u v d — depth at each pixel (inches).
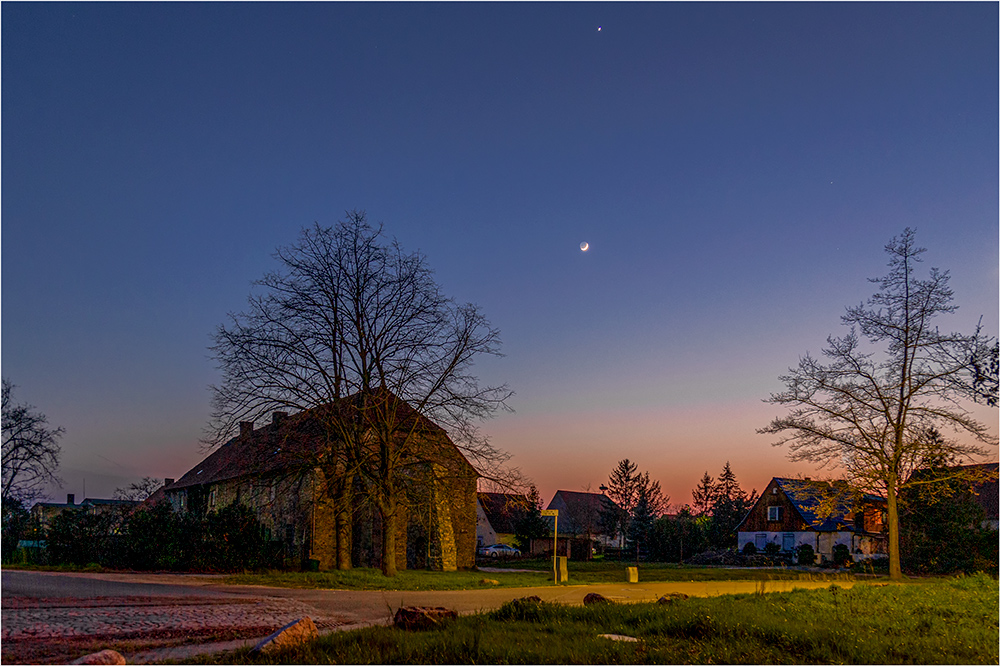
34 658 382.0
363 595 853.2
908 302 1280.8
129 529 1268.5
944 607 638.5
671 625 485.7
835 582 1120.8
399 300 1243.8
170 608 626.8
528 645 411.8
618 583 1181.1
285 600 751.7
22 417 1273.4
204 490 2062.0
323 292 1213.1
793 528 2433.6
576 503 3779.5
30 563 1259.8
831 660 390.9
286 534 1626.5
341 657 381.1
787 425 1360.7
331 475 1255.5
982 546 1774.1
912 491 1589.6
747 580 1295.5
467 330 1257.4
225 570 1284.4
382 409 1267.2
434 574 1254.3
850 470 1306.6
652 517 3184.1
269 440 1227.2
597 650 403.2
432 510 1389.0
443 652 390.0
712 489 4534.9
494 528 3085.6
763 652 410.9
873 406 1288.1
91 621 519.8
